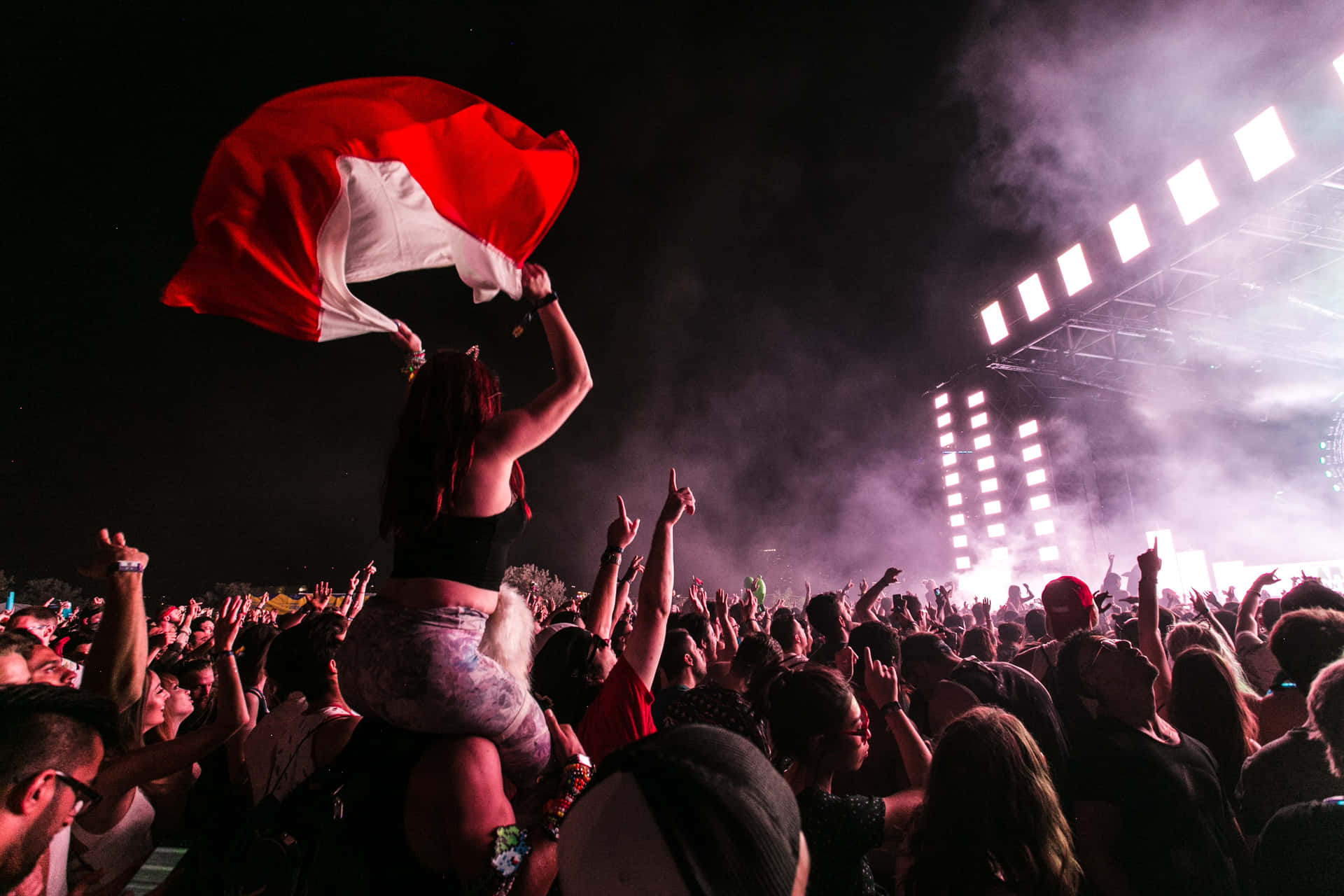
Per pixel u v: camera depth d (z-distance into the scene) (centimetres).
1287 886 212
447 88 210
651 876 69
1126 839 265
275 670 258
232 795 312
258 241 197
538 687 309
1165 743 284
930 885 213
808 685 247
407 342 204
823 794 233
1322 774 265
